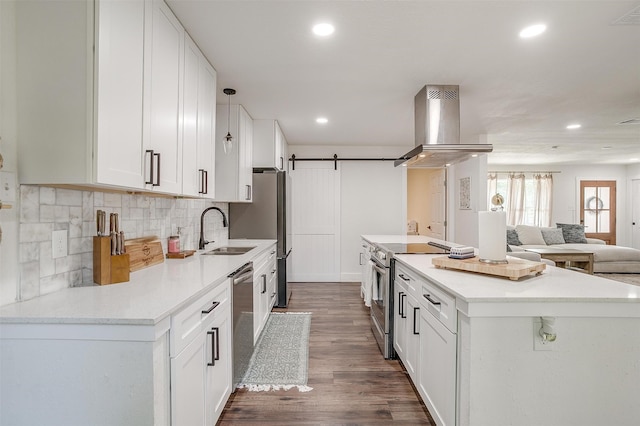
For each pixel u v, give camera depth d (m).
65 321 1.14
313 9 1.85
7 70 1.25
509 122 4.25
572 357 1.43
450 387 1.58
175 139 1.92
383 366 2.60
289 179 4.48
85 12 1.26
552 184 8.59
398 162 3.47
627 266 5.94
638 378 1.43
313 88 3.04
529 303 1.40
